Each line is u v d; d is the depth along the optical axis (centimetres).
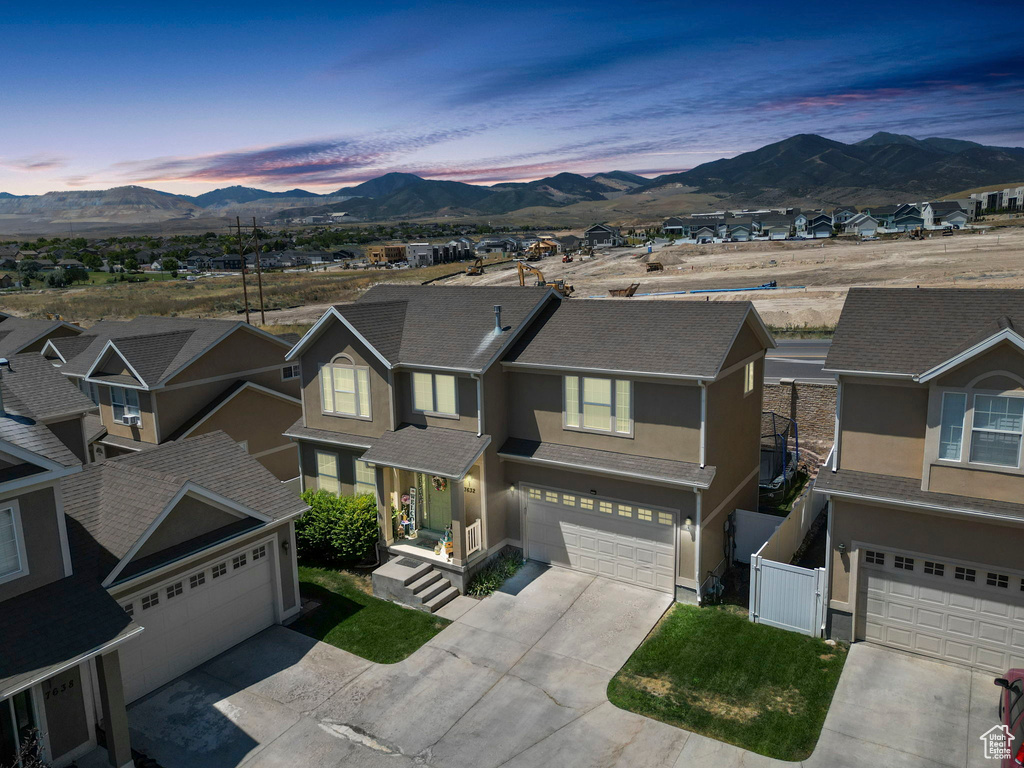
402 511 2056
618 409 1819
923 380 1352
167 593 1460
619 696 1391
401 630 1675
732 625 1645
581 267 11994
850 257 9906
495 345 1942
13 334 3378
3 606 1177
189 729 1322
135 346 2552
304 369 2253
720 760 1200
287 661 1552
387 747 1262
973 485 1350
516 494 2014
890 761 1177
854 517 1495
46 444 1267
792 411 2814
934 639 1460
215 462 1750
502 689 1426
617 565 1875
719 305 1895
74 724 1237
